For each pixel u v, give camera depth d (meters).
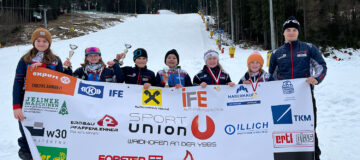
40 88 3.57
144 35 28.58
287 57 3.91
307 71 3.83
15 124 6.47
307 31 24.06
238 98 3.76
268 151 3.58
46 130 3.53
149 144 3.62
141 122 3.66
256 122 3.67
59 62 3.83
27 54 3.64
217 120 3.71
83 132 3.57
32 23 40.00
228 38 32.59
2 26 35.59
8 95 9.40
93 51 4.08
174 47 22.45
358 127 5.38
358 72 9.97
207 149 3.62
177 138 3.65
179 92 3.83
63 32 31.12
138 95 3.79
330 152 4.36
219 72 4.27
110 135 3.59
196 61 13.55
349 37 22.86
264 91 3.73
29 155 3.55
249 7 33.16
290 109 3.64
